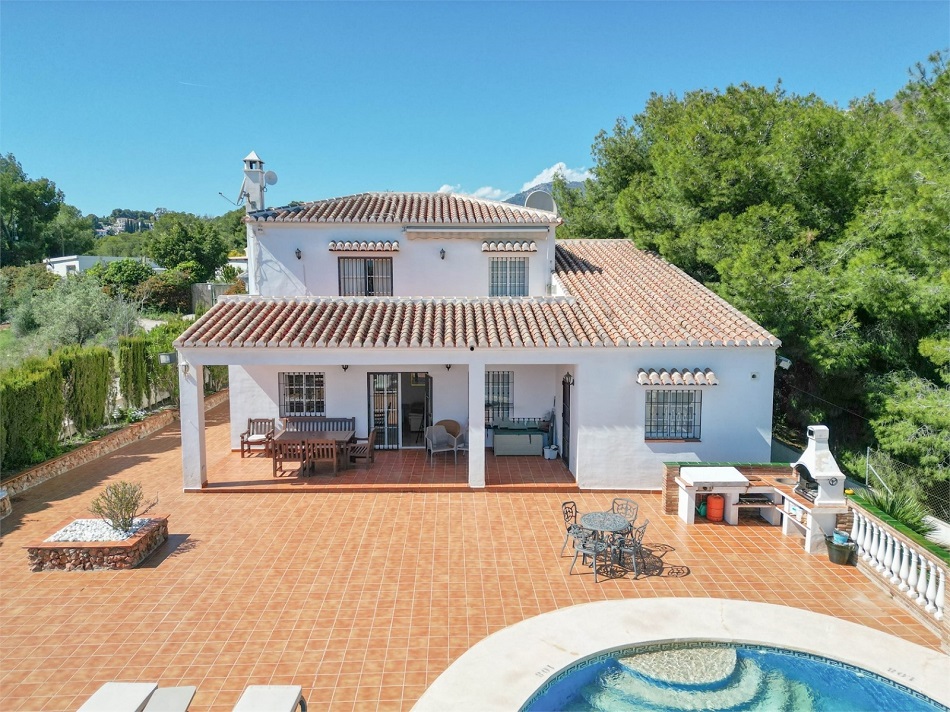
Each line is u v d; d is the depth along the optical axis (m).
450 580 10.96
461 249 20.33
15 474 15.80
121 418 22.58
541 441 18.77
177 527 13.46
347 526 13.51
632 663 8.66
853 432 20.95
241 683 8.04
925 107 17.50
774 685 8.22
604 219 35.00
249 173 21.03
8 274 45.34
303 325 16.42
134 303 34.19
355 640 9.05
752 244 19.73
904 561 10.25
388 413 19.44
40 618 9.66
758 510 14.38
